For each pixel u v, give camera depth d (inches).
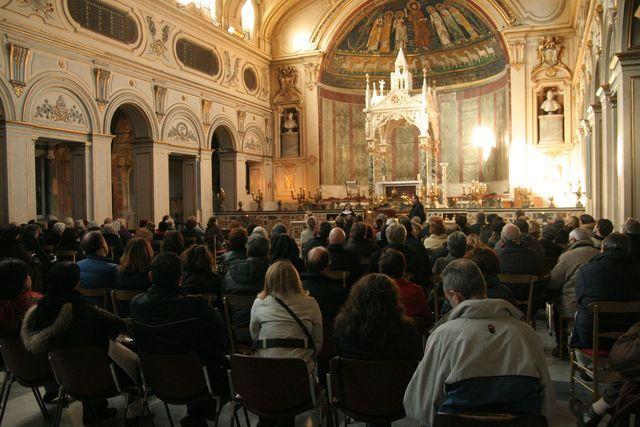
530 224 466.0
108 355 183.6
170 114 814.5
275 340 171.8
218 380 189.5
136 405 221.1
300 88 1077.8
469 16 1018.7
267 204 1066.7
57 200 799.1
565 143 935.7
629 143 423.5
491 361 118.9
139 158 787.4
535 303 285.1
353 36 1093.8
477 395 118.3
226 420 216.2
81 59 659.4
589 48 702.5
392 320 148.6
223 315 255.0
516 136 956.0
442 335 124.0
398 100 947.3
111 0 700.0
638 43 420.8
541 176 948.0
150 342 178.5
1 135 568.7
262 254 237.6
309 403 163.8
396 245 274.4
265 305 176.6
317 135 1071.0
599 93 553.0
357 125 1155.3
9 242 315.0
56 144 746.2
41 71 605.6
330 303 211.0
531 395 118.5
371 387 150.1
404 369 146.8
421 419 126.0
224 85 944.3
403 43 1123.3
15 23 571.2
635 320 199.0
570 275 258.4
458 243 259.3
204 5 896.3
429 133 973.2
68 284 180.7
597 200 652.7
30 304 198.4
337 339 155.8
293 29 1075.3
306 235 440.1
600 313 200.1
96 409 212.2
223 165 993.5
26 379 196.9
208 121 900.6
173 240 310.7
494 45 1013.2
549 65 937.5
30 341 171.9
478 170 1077.8
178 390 175.5
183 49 845.2
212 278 252.2
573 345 211.5
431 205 912.3
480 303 123.6
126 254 248.2
